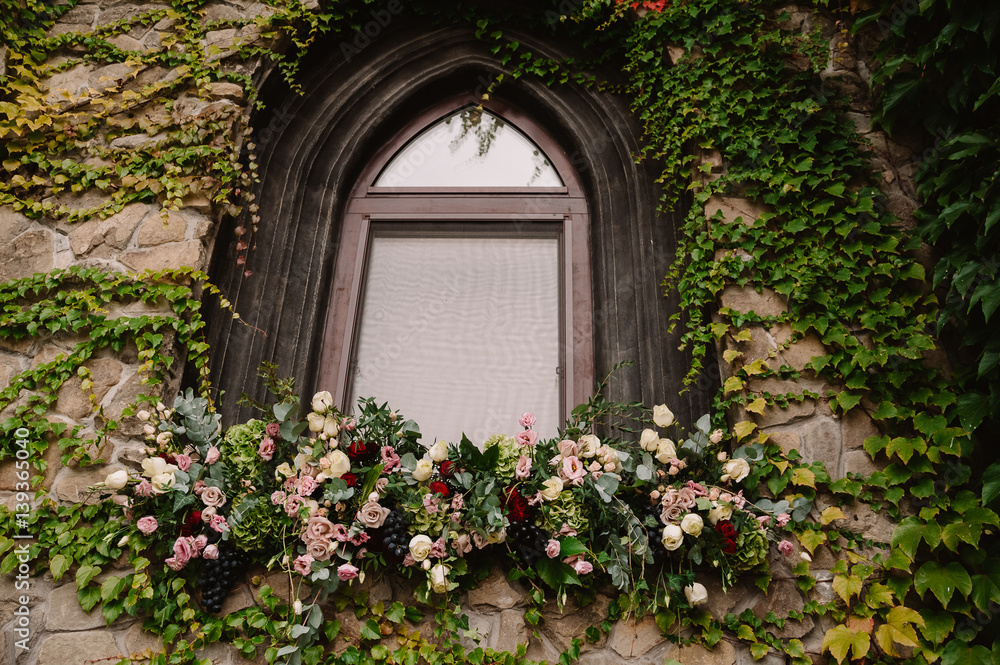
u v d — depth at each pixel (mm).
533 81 3113
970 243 2186
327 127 3029
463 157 3162
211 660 1945
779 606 1988
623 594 1978
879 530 2045
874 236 2359
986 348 1992
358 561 1992
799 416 2211
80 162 2619
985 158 2160
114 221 2523
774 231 2438
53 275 2391
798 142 2531
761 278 2387
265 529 1963
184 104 2713
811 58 2621
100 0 2924
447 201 3021
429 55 3170
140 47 2838
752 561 1951
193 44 2820
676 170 2734
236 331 2619
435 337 2785
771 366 2273
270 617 1964
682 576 1921
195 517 1996
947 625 1883
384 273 2914
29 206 2531
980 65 2227
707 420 2141
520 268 2904
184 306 2373
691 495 1966
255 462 2082
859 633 1901
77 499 2131
